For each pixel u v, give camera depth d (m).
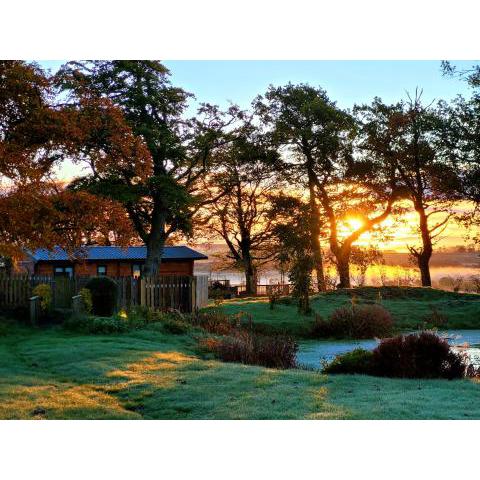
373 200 48.31
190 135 40.06
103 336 18.95
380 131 48.03
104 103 15.38
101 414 9.05
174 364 13.32
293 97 47.81
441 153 44.88
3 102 12.70
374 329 25.86
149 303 26.27
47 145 13.52
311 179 48.81
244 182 50.94
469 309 31.09
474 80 40.38
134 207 38.75
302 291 28.88
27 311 23.05
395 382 11.16
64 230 13.65
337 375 12.09
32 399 9.84
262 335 24.62
